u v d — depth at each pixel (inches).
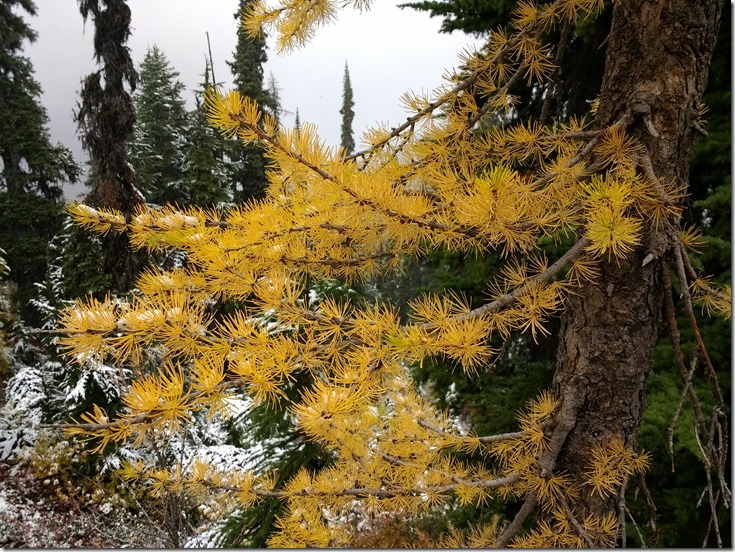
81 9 263.0
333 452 156.6
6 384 406.3
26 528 279.4
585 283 75.7
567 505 76.0
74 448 315.6
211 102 51.4
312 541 81.7
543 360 175.2
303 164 56.6
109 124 272.7
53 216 609.0
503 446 83.4
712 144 131.7
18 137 598.5
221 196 480.4
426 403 95.4
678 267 65.1
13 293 540.4
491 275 148.6
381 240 73.5
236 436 280.5
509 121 162.6
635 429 76.4
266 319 79.0
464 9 162.4
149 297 63.2
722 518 115.0
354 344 60.2
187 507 212.1
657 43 67.7
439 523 173.0
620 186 52.5
